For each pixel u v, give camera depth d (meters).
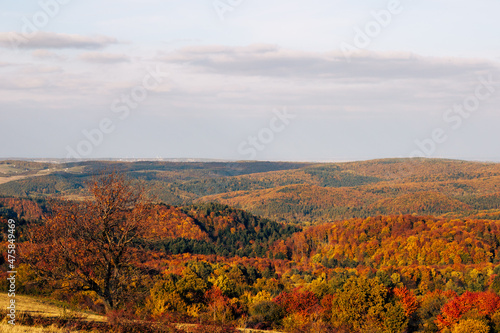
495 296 57.97
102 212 29.78
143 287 32.19
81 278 29.00
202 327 31.61
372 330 49.81
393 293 61.34
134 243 31.09
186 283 54.59
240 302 56.97
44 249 29.42
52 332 22.72
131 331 26.00
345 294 54.44
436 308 60.62
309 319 51.03
